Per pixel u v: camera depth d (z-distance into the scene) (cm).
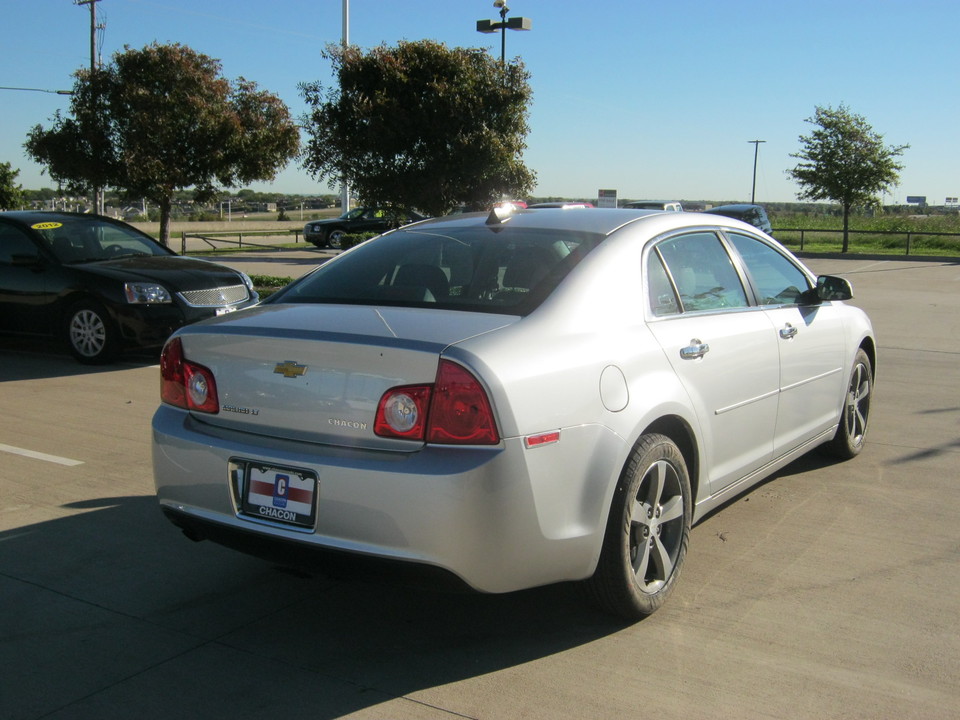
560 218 425
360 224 3334
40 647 354
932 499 523
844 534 469
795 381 489
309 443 327
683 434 396
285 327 339
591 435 333
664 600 380
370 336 319
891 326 1289
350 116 1642
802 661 340
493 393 305
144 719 305
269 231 4794
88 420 704
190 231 4612
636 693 319
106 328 938
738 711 307
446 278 380
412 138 1633
